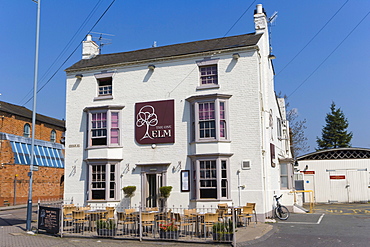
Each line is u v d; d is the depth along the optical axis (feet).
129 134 63.00
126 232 46.55
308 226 48.96
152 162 60.70
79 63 70.79
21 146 110.83
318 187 91.25
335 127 195.31
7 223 59.06
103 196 61.67
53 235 46.26
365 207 77.56
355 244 36.86
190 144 59.00
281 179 72.43
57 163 125.49
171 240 40.75
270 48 69.97
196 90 60.34
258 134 55.98
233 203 54.34
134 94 63.93
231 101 58.08
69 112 67.21
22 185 106.42
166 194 57.31
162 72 62.90
